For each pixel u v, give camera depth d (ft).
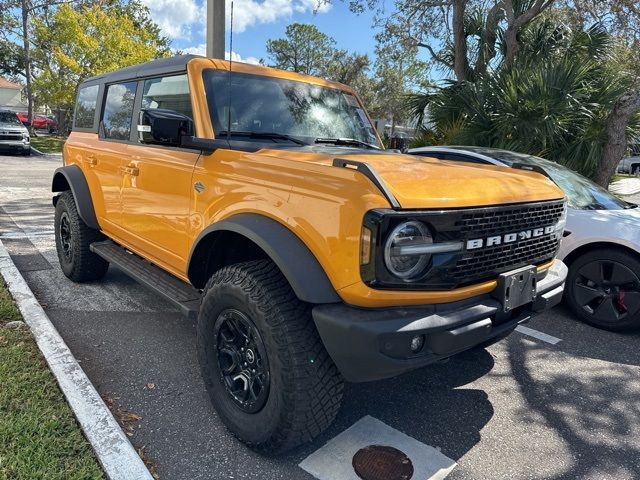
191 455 8.57
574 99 30.19
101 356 11.91
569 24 41.16
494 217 8.18
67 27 79.56
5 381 9.77
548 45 41.09
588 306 15.88
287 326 7.82
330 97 13.15
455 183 8.13
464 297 8.13
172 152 10.99
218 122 10.56
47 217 26.99
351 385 11.34
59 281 16.97
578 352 13.85
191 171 10.15
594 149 30.58
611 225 15.39
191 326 13.83
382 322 7.22
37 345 11.27
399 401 10.78
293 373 7.78
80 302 15.19
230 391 8.95
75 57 81.20
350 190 7.36
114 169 13.34
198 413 9.79
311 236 7.70
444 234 7.54
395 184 7.45
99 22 81.61
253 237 8.14
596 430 10.11
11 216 26.76
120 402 10.03
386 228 7.03
